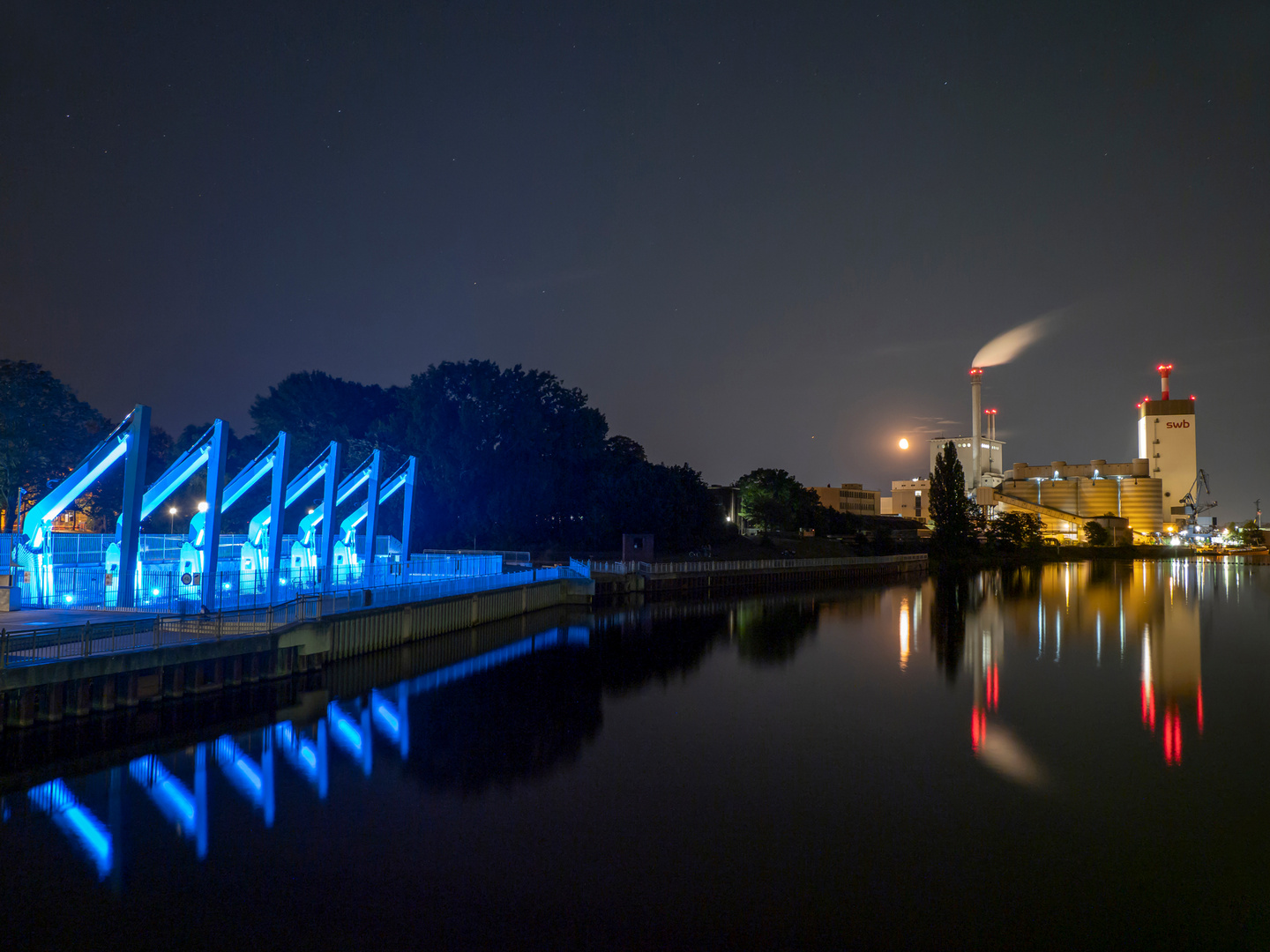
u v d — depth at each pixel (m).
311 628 32.06
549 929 15.37
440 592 44.28
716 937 15.24
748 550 109.75
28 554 31.28
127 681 24.91
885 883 17.45
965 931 15.63
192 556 35.75
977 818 21.20
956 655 47.31
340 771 23.53
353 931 15.12
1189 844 19.69
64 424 58.09
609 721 30.59
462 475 84.88
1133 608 76.38
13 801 20.28
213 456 32.06
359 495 83.75
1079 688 38.09
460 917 15.74
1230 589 102.25
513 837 19.47
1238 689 37.94
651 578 75.50
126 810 20.05
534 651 45.44
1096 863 18.58
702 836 19.81
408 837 19.28
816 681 38.94
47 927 14.94
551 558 81.19
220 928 15.07
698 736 28.72
